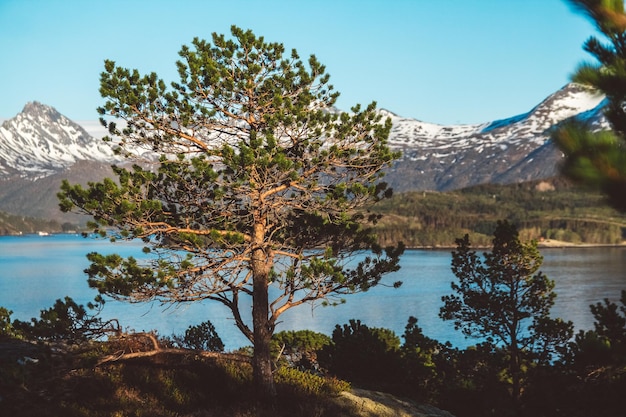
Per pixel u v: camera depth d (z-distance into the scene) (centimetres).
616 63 493
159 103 1345
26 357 1348
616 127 493
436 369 2438
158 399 1332
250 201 1351
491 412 1995
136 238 1277
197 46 1403
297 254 1386
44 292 10038
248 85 1355
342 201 1366
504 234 2480
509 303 2480
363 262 1400
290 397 1441
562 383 1434
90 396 1273
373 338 1988
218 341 1930
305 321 7275
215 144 1384
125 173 1308
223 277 1331
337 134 1366
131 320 6575
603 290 10538
